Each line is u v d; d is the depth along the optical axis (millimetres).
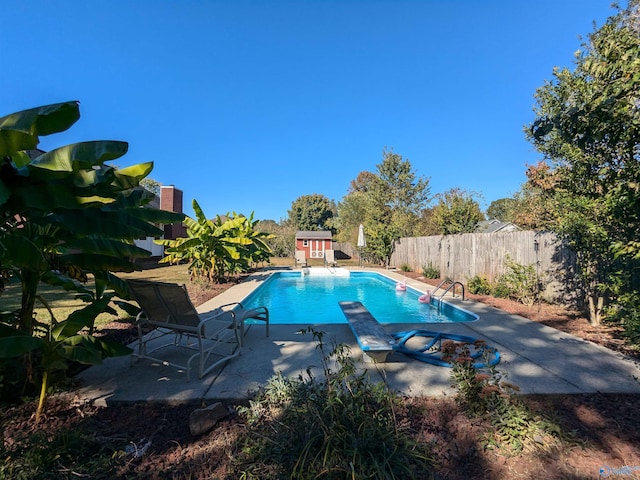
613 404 3168
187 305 4016
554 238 8141
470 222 18219
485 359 3279
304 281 16922
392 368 4141
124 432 2742
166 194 25297
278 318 9133
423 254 16656
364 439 2203
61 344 2889
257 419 2787
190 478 2166
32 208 2848
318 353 4684
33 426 2791
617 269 5672
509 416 2674
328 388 2736
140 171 3439
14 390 3252
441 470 2254
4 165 2742
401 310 10102
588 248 5918
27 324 3354
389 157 34469
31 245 2680
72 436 2479
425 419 2857
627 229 4777
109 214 3410
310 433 2312
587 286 6285
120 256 3715
